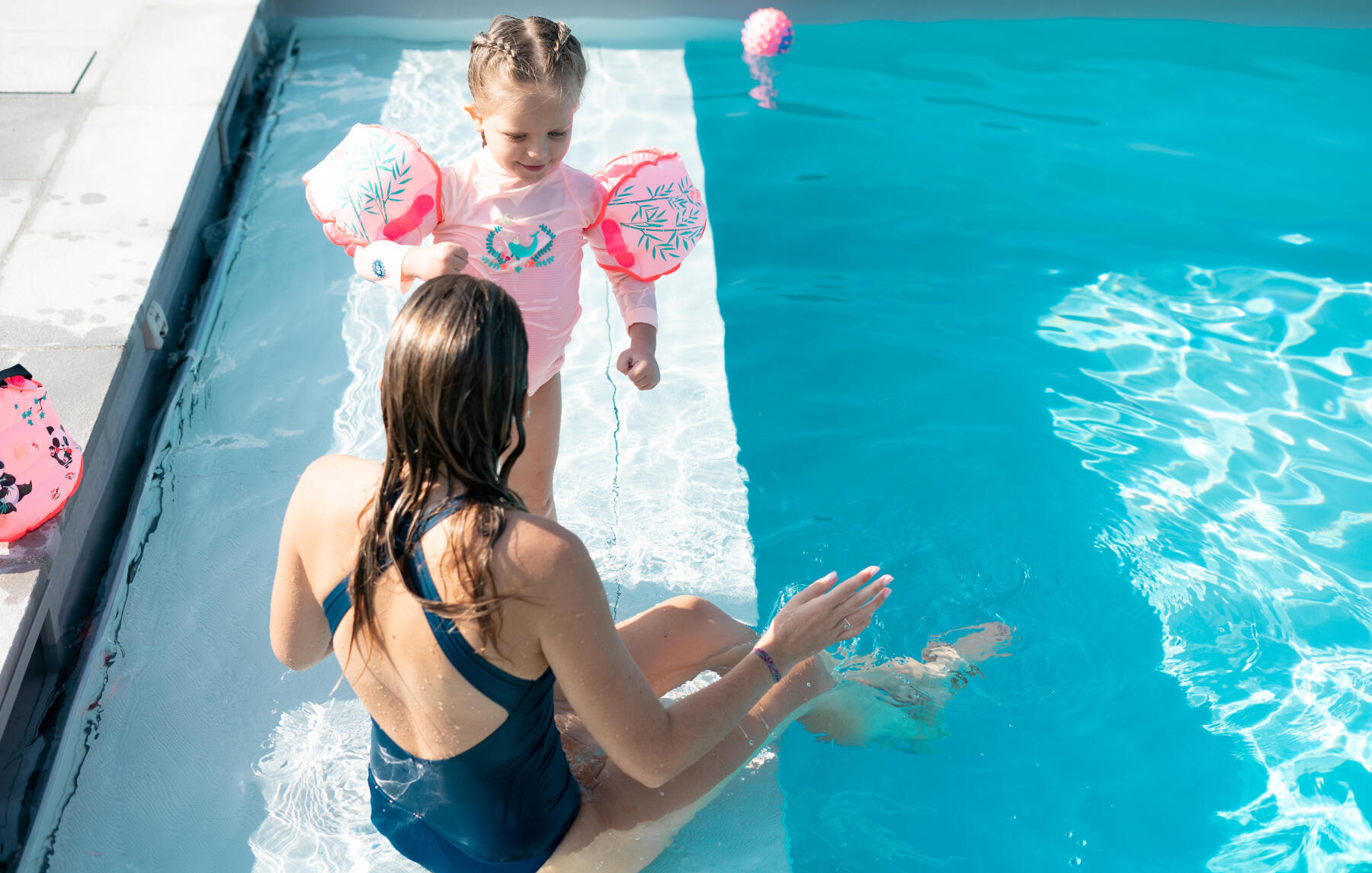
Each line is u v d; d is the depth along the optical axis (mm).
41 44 5203
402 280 2449
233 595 3084
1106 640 3062
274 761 2637
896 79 6355
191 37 5406
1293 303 4523
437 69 6273
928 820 2568
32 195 4000
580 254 2748
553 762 2109
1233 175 5441
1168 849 2527
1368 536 3408
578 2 6695
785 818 2539
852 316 4414
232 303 4297
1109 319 4430
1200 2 6977
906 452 3732
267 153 5305
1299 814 2605
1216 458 3729
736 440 3760
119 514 3338
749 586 3186
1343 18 6953
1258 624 3109
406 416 1738
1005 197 5250
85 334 3326
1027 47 6758
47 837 2434
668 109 5914
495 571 1767
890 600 3170
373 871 2387
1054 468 3672
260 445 3617
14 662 2410
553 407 2889
